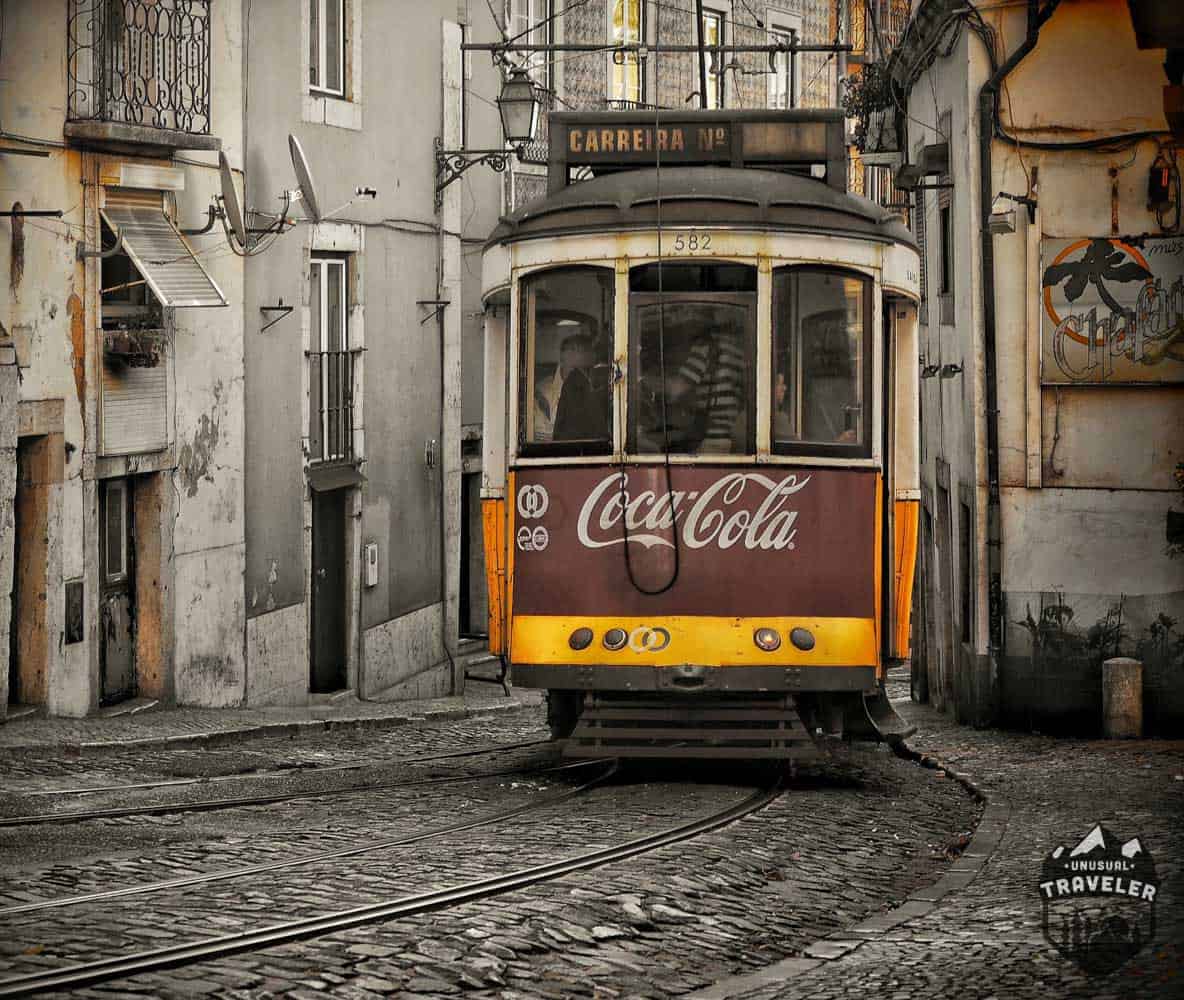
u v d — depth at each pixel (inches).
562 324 508.4
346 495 928.9
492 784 526.9
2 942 284.2
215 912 311.7
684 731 492.7
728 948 323.9
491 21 1086.4
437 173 1019.3
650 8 1278.3
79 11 662.5
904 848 440.1
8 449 625.3
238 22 794.2
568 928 317.1
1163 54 701.3
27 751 561.3
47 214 624.4
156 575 737.0
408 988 273.0
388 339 966.4
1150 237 705.6
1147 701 708.7
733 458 495.8
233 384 796.6
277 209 836.0
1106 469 712.4
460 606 1127.0
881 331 508.7
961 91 749.9
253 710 783.7
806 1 1481.3
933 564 906.1
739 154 552.1
